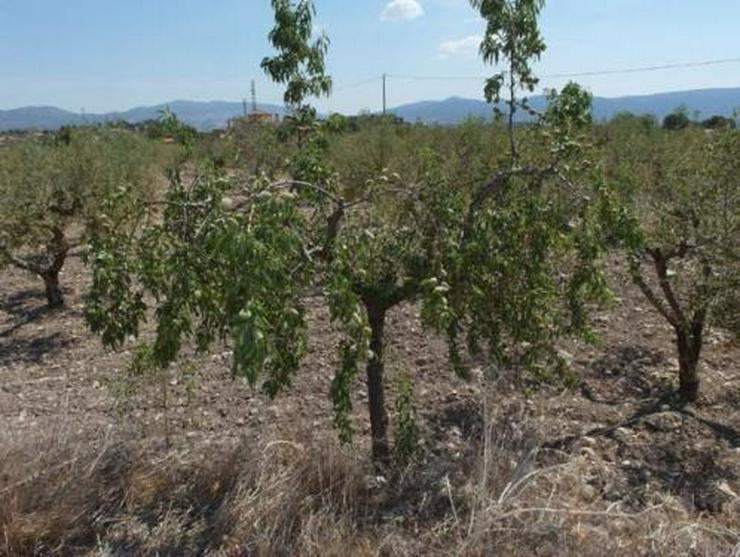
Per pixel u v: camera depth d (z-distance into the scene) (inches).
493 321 155.7
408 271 147.7
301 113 173.3
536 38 149.9
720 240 193.8
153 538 138.8
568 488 158.7
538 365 169.0
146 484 153.6
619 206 144.5
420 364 248.5
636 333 278.5
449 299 146.0
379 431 165.6
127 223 136.8
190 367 221.1
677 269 215.3
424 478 155.2
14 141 515.5
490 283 149.0
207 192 131.5
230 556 133.6
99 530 141.3
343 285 122.0
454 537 133.4
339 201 139.7
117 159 410.6
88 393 239.8
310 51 168.9
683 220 203.9
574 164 145.7
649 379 240.5
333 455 155.8
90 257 133.0
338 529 135.7
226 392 231.9
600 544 129.6
